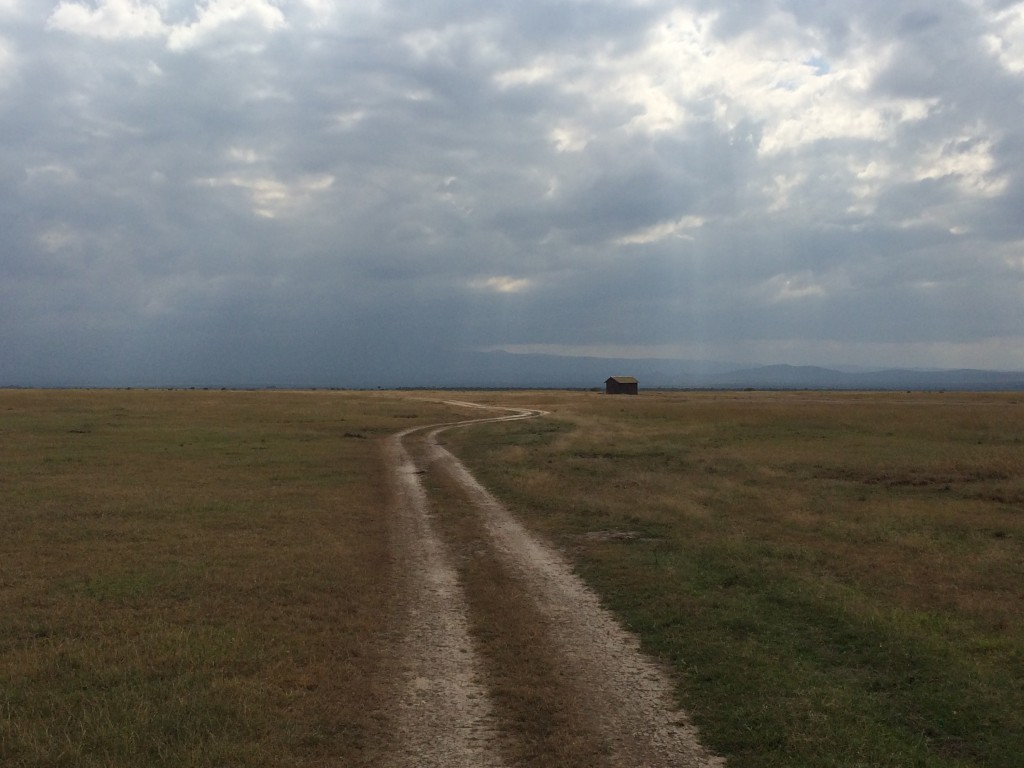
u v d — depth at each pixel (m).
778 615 9.98
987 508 17.80
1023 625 9.43
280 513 17.27
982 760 6.23
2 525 15.61
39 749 6.11
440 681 7.81
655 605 10.39
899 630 9.10
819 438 36.44
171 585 11.20
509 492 20.78
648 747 6.38
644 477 23.30
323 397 90.25
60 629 9.25
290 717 6.86
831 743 6.40
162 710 6.93
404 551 13.97
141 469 24.81
